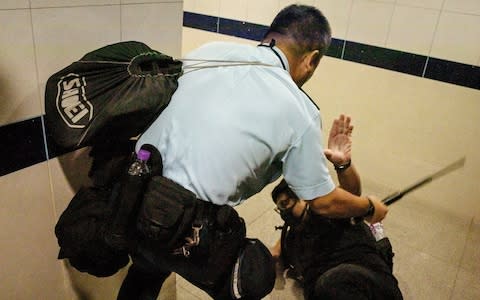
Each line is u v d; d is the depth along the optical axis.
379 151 2.45
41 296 1.16
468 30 1.93
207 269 0.96
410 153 2.34
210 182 0.91
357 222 1.49
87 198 0.98
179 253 0.92
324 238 1.51
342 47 2.36
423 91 2.17
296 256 1.59
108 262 0.98
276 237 1.99
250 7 2.60
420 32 2.07
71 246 0.95
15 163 0.94
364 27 2.24
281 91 0.93
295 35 1.03
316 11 1.07
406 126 2.30
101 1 0.98
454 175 2.20
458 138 2.15
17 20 0.83
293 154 0.97
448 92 2.10
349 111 2.48
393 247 1.98
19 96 0.89
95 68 0.91
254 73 0.96
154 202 0.87
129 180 0.88
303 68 1.10
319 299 1.32
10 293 1.07
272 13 2.51
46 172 1.02
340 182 1.49
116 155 1.02
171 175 0.95
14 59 0.85
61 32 0.92
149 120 0.96
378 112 2.37
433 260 1.92
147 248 0.98
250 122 0.90
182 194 0.88
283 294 1.69
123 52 0.97
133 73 0.93
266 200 2.27
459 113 2.10
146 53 0.99
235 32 2.75
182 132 0.93
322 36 1.05
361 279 1.30
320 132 0.98
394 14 2.12
